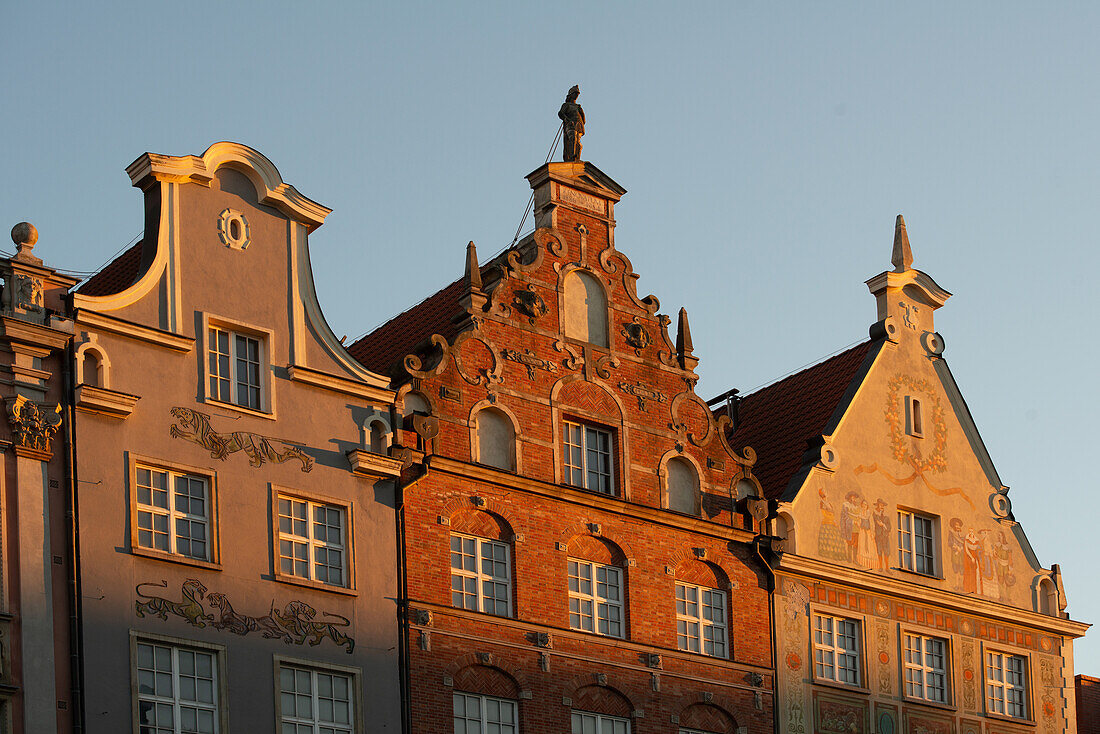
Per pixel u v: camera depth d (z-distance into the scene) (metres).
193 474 37.75
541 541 42.12
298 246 40.81
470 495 41.34
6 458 35.47
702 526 44.78
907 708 47.09
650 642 43.19
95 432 36.62
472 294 42.81
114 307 37.62
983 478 51.00
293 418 39.44
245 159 40.34
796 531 46.31
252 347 39.59
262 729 37.00
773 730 44.47
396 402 40.94
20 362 36.06
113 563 36.06
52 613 35.09
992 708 49.12
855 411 48.84
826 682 45.78
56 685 34.75
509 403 42.56
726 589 45.09
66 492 35.94
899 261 51.50
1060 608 51.16
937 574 49.00
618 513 43.59
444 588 40.38
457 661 40.00
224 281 39.38
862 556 47.53
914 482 49.34
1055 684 50.53
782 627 45.53
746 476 46.19
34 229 37.16
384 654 39.06
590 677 41.91
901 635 47.75
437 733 39.28
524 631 41.19
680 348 46.19
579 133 46.16
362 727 38.28
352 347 48.53
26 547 35.09
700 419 45.91
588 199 45.72
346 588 38.97
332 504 39.44
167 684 36.19
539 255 44.16
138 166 39.06
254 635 37.44
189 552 37.31
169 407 37.75
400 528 40.09
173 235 38.91
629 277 45.78
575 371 43.94
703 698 43.56
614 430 44.38
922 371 50.88
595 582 43.00
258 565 37.97
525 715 40.62
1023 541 51.19
